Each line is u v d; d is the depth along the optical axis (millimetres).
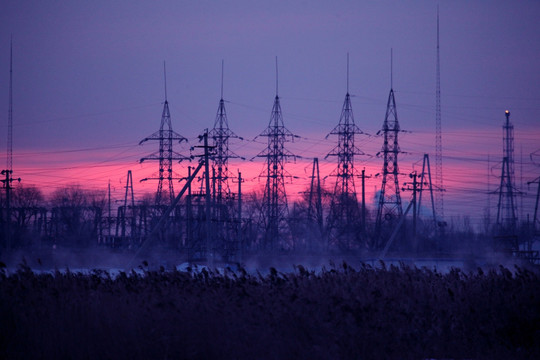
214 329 53062
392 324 56188
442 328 57844
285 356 50531
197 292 63031
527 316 60531
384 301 60094
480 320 60438
